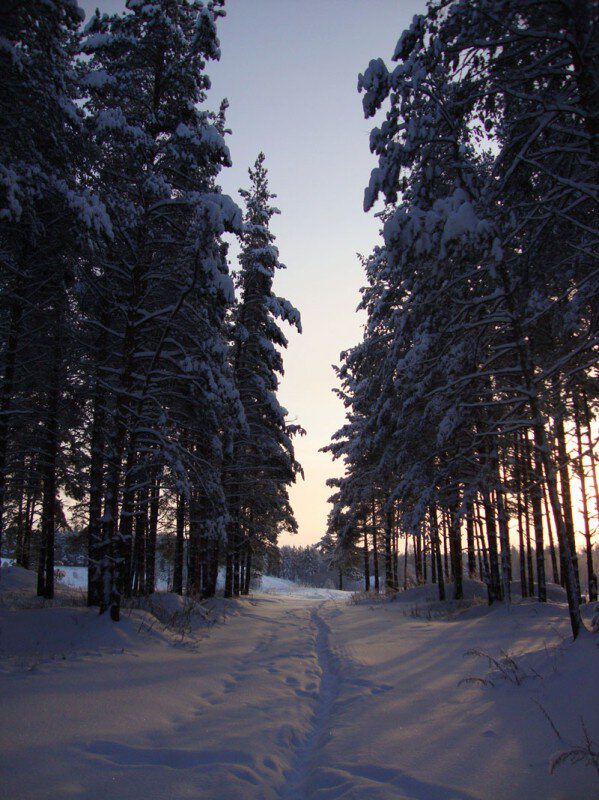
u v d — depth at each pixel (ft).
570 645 22.97
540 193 26.61
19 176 28.66
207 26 36.88
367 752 14.74
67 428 50.72
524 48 21.25
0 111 29.58
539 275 27.96
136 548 54.70
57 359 45.27
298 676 26.37
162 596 48.14
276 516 87.56
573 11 17.35
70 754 13.65
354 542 97.50
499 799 11.21
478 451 46.75
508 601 43.39
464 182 28.12
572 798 10.93
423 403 49.75
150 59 40.01
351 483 88.02
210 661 28.86
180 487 36.86
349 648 34.32
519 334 28.68
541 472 43.50
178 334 42.45
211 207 32.19
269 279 71.05
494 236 22.16
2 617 34.58
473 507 48.26
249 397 71.61
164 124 39.70
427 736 15.76
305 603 89.56
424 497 46.80
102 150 38.68
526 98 21.26
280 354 71.56
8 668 23.11
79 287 41.22
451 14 22.08
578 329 30.45
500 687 20.15
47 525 51.13
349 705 20.51
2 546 69.67
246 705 20.07
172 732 16.46
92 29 39.06
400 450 54.70
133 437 41.04
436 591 68.64
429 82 25.39
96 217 29.73
